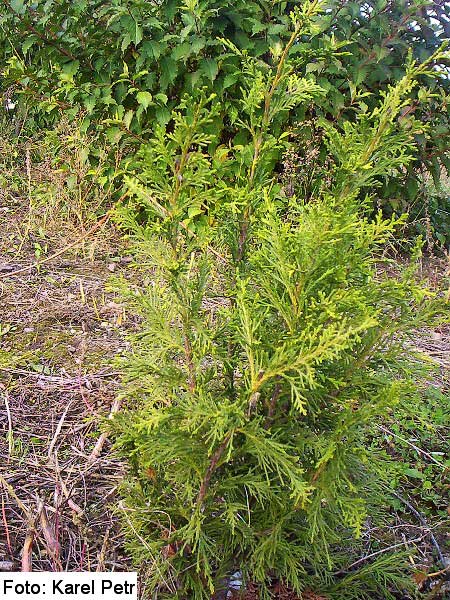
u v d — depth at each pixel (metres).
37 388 3.04
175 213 1.66
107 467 2.51
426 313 1.77
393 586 2.13
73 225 4.75
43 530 1.97
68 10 4.29
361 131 1.80
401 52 4.51
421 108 4.49
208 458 1.66
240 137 4.46
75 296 3.94
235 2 4.26
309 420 1.77
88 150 4.69
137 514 1.83
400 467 2.66
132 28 4.06
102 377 3.15
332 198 1.67
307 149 4.35
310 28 1.76
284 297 1.65
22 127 6.04
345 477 1.63
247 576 1.87
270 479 1.74
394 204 4.82
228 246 1.93
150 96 4.23
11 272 4.17
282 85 1.84
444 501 2.57
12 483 2.44
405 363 1.80
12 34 4.66
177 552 1.77
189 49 4.13
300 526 1.80
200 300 1.79
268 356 1.63
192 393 1.76
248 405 1.66
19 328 3.56
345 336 1.44
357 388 1.75
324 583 2.01
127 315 3.77
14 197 5.36
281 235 1.54
